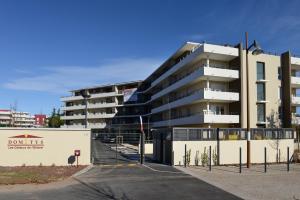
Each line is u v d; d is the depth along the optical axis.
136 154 36.66
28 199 12.34
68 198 12.53
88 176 18.62
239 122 46.62
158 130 28.86
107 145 54.59
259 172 21.02
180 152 25.06
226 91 49.75
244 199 12.44
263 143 27.86
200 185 15.62
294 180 17.48
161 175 19.12
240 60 47.75
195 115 47.81
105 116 97.25
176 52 58.72
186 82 51.69
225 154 26.38
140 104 89.88
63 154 24.09
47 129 23.98
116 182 16.47
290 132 29.23
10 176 18.11
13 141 23.45
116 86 98.88
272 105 50.00
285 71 50.56
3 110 161.88
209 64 49.56
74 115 104.88
